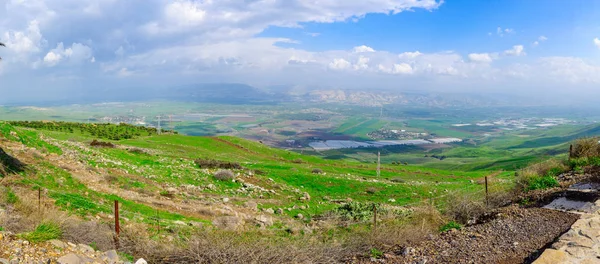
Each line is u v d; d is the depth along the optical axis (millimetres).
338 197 34812
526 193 17484
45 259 8578
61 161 24688
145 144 61031
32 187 17625
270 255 10492
